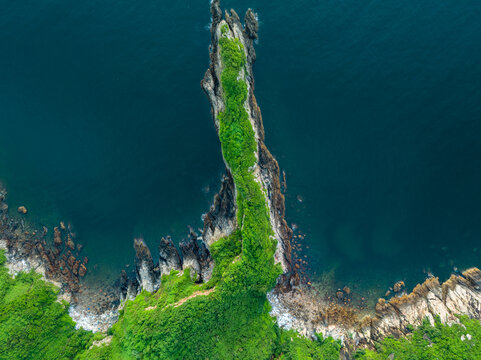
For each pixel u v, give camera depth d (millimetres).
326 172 71188
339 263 68000
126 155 71000
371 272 67562
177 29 78125
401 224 69000
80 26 78625
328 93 74375
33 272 63531
